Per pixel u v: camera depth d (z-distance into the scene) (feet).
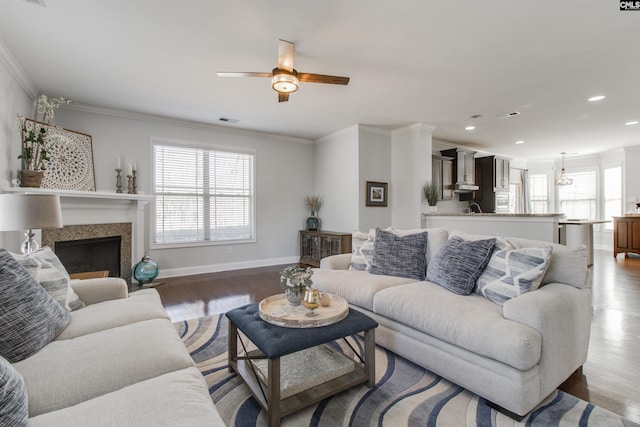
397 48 8.98
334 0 6.93
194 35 8.36
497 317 5.77
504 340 5.18
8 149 9.87
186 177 16.75
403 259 9.23
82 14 7.43
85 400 3.60
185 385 3.73
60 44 8.80
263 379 5.92
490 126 17.49
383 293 7.64
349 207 18.06
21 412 2.85
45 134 11.05
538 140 20.99
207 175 17.44
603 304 11.33
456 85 11.64
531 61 9.76
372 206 17.97
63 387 3.68
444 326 6.09
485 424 5.16
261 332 5.54
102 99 13.10
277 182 19.80
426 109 14.46
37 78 11.03
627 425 5.05
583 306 6.40
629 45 8.79
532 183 29.50
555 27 7.92
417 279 8.92
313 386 5.86
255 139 18.94
